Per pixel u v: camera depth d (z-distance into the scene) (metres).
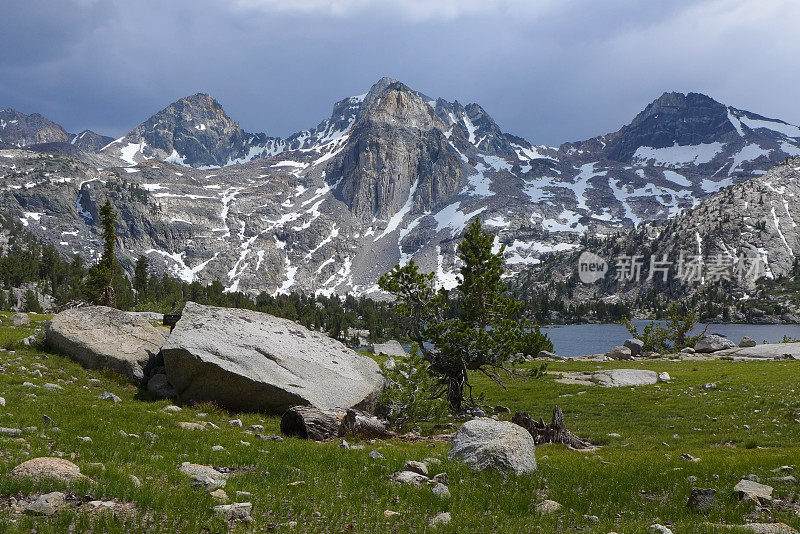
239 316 33.00
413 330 45.34
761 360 71.56
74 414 18.91
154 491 10.89
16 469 10.95
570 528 11.70
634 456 23.16
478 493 13.61
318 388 29.12
